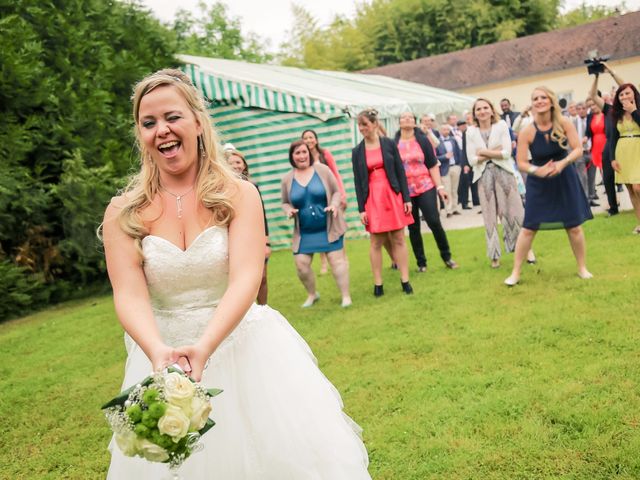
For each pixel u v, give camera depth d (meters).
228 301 2.19
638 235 8.71
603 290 6.21
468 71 37.47
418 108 15.38
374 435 3.82
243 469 2.30
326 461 2.29
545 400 3.97
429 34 49.72
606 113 9.89
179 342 2.38
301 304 7.59
